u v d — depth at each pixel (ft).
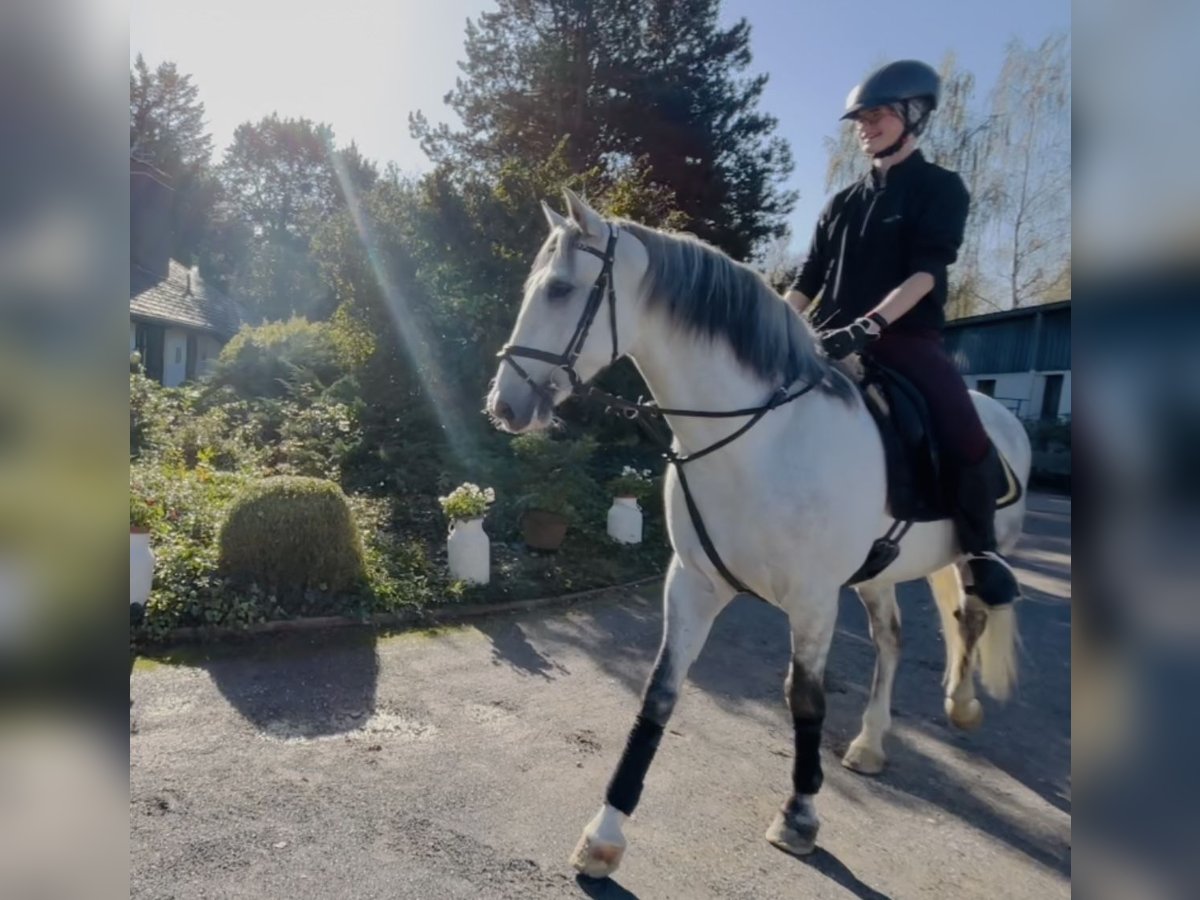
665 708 8.24
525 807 9.23
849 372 9.42
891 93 9.05
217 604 14.74
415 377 28.78
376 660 14.01
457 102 60.29
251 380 35.58
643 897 7.64
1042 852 9.09
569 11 55.16
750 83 60.59
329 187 155.63
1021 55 68.59
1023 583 24.97
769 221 62.08
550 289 7.55
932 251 8.87
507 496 23.71
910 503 8.97
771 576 8.27
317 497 16.01
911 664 16.15
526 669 14.19
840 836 9.11
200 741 10.44
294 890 7.38
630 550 23.12
